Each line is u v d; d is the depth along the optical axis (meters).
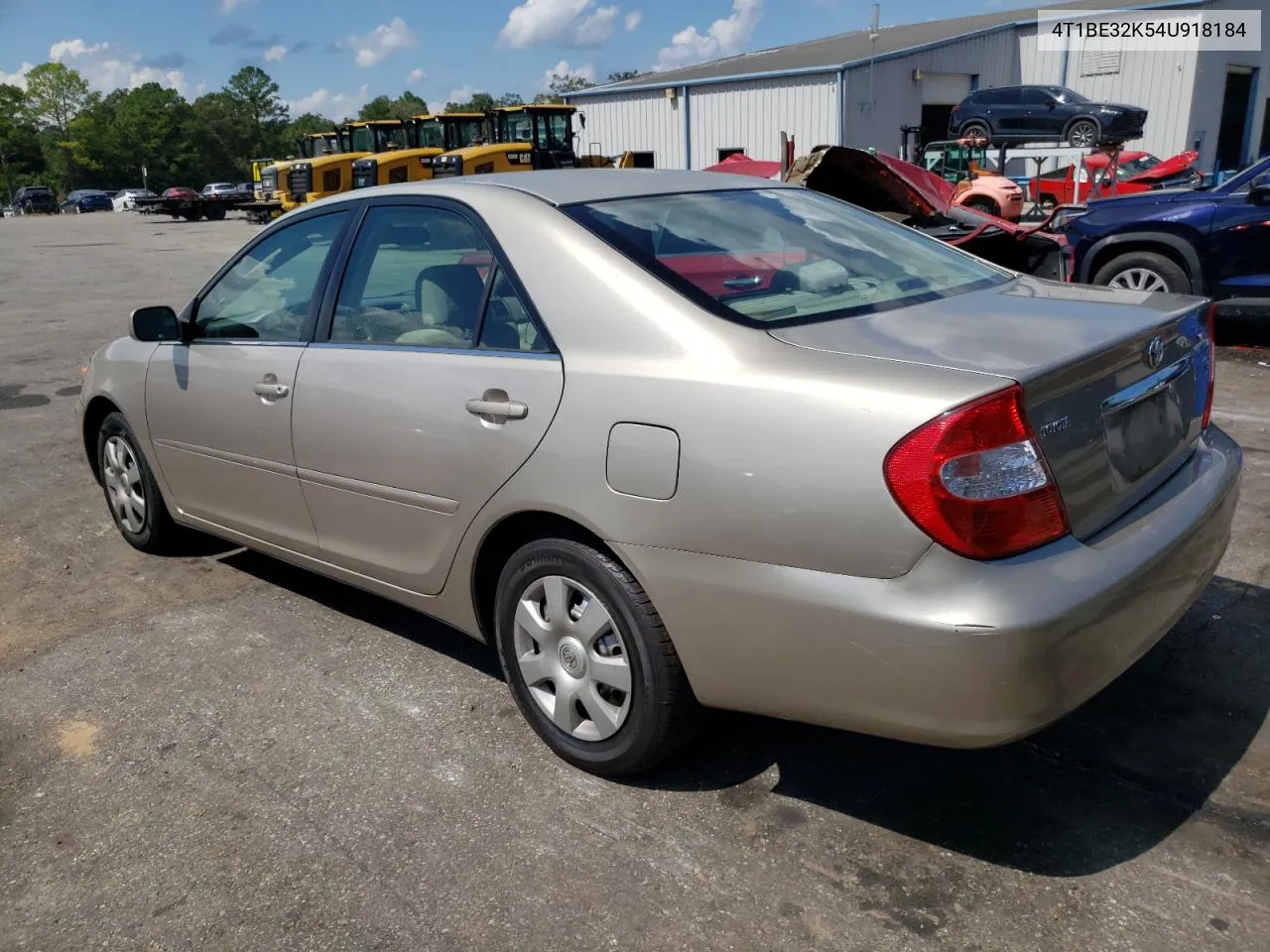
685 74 33.00
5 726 3.45
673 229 3.07
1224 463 3.01
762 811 2.81
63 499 5.88
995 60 30.50
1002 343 2.48
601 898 2.51
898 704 2.29
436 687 3.57
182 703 3.54
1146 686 3.31
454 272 3.17
